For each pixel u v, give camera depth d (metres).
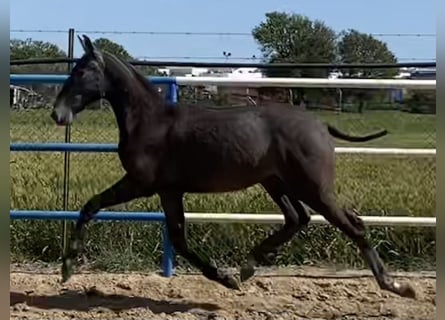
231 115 6.38
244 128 6.31
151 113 6.41
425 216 8.29
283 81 7.45
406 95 8.76
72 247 6.54
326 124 6.50
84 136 9.02
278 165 6.32
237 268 7.86
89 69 6.38
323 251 8.01
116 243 8.03
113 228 8.08
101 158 9.48
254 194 8.48
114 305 6.68
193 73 9.20
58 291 7.09
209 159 6.31
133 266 7.84
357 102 8.94
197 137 6.32
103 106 7.23
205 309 6.59
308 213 6.83
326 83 7.45
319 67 7.69
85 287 7.21
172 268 7.64
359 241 6.37
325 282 7.35
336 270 7.78
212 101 8.21
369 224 7.45
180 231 6.58
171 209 6.54
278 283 7.32
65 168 7.98
